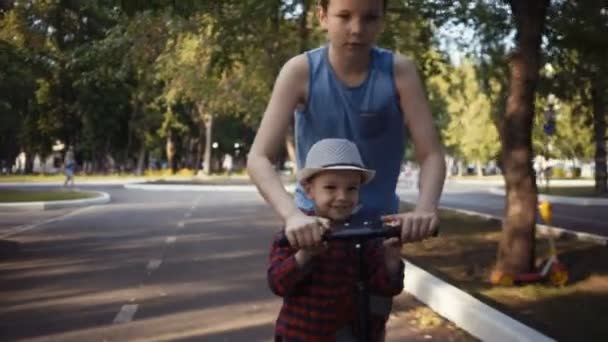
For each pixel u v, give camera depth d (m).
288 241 2.51
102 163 69.19
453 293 7.49
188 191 36.38
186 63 24.39
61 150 68.06
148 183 42.47
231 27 15.62
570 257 10.81
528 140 9.04
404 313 7.61
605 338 6.04
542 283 8.72
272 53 20.17
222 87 27.42
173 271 10.32
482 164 70.81
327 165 2.61
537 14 9.02
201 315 7.36
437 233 2.61
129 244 13.62
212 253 12.33
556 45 12.38
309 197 2.74
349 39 2.65
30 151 62.12
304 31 19.06
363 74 2.78
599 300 7.79
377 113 2.79
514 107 9.08
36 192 30.81
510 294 8.19
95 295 8.48
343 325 2.79
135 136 64.94
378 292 2.77
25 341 6.32
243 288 8.94
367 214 2.89
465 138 53.12
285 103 2.77
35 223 18.12
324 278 2.74
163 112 58.38
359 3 2.62
